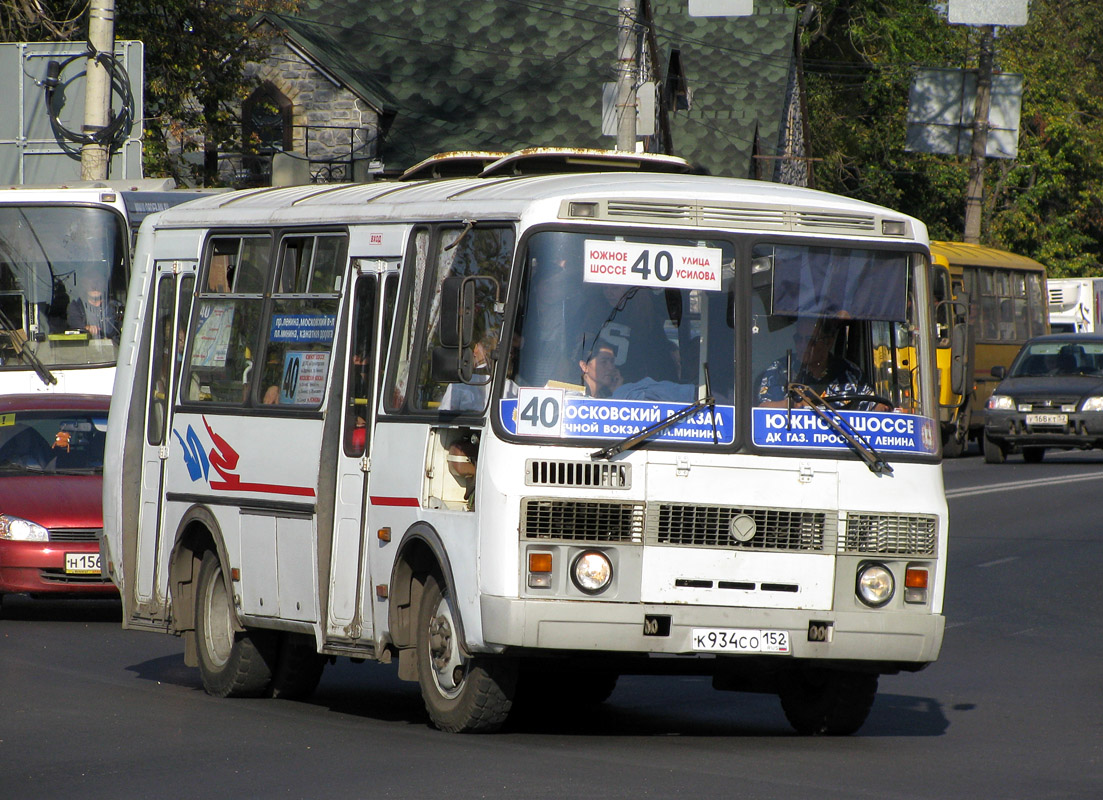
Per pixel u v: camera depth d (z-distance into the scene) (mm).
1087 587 53938
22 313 67562
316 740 30203
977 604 51125
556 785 25844
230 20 111000
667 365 29438
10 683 37125
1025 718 34531
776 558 29438
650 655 29984
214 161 112375
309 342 34344
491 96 125188
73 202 68000
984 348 117750
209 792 25656
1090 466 97875
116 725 31938
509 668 29594
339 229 34062
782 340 30078
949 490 82062
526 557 28453
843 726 32094
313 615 33250
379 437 32000
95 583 47531
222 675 36156
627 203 29625
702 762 28266
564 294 29156
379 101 119375
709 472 29234
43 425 51875
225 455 36125
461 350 28453
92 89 72188
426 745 29469
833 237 30641
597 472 28797
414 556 31203
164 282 39500
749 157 138500
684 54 146500
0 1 96812
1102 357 100188
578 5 130125
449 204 31281
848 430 30047
